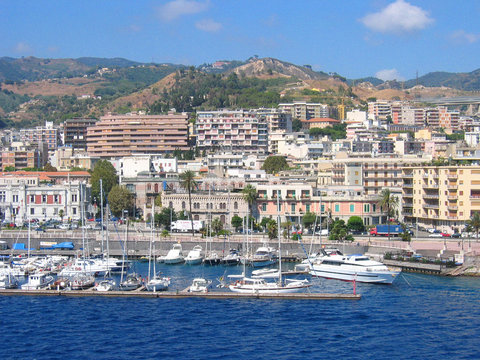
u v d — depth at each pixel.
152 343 141.38
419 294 181.50
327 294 178.50
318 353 134.50
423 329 149.62
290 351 135.75
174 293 181.75
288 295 179.50
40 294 185.75
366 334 146.38
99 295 183.75
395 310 165.12
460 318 157.88
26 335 147.38
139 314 163.62
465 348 137.25
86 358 132.88
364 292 185.00
